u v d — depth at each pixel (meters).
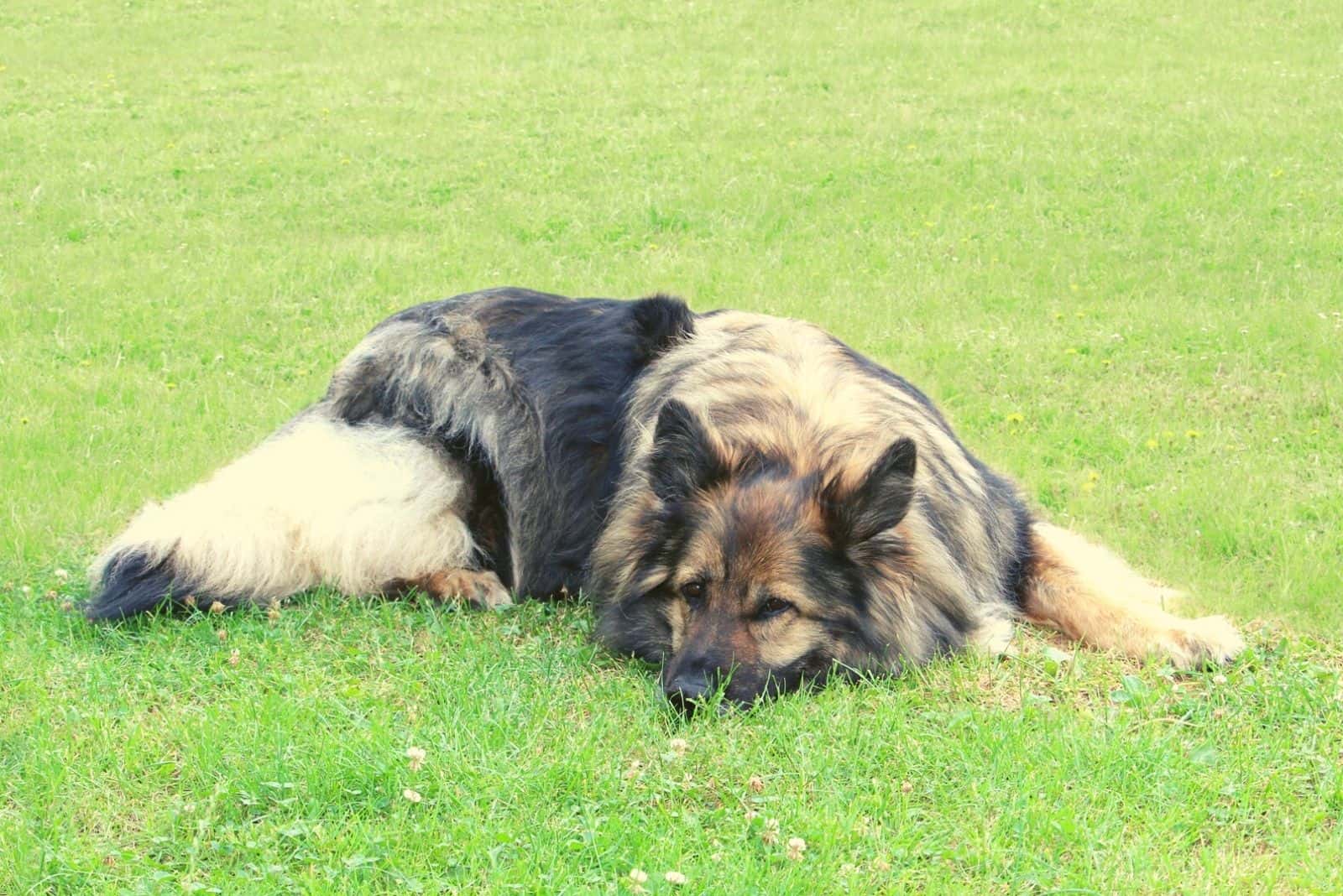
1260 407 10.00
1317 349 11.00
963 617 6.14
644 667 6.16
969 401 10.41
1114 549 7.71
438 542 7.11
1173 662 6.07
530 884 4.34
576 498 7.09
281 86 23.48
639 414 6.76
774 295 13.41
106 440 9.75
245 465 7.26
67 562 7.39
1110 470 8.91
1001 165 17.92
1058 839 4.62
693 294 13.48
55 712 5.52
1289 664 5.91
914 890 4.40
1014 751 5.11
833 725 5.37
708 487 5.83
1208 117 19.75
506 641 6.51
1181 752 5.18
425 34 27.16
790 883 4.31
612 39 26.39
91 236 16.09
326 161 19.23
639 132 20.38
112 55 25.47
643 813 4.80
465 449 7.29
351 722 5.41
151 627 6.45
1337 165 17.14
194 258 15.21
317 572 6.94
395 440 7.27
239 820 4.78
